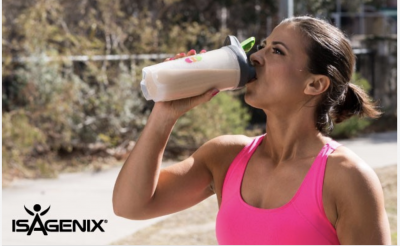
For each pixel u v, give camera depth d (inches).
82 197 261.0
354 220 66.9
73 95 318.3
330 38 71.2
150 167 76.5
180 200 81.7
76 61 350.6
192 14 458.0
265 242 69.8
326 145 70.8
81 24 355.3
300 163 71.5
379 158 339.6
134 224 226.5
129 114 337.1
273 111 72.9
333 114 78.0
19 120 286.0
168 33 365.1
